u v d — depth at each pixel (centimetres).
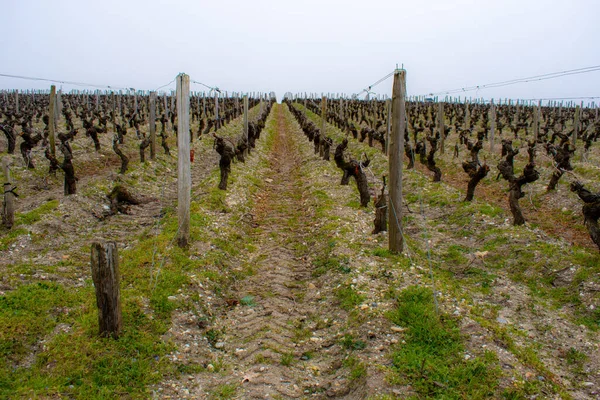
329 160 2569
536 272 1048
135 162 2303
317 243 1257
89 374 623
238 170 2191
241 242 1298
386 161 2448
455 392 602
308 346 769
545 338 799
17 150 2462
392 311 802
